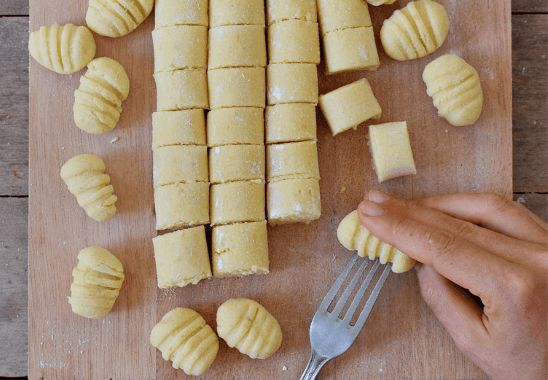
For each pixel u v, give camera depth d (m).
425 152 0.45
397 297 0.45
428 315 0.45
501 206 0.43
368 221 0.42
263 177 0.44
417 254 0.41
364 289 0.44
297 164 0.43
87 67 0.45
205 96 0.44
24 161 0.47
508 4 0.46
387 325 0.45
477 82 0.44
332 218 0.45
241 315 0.43
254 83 0.43
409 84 0.45
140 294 0.44
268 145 0.44
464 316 0.42
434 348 0.44
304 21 0.44
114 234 0.44
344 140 0.45
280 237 0.45
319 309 0.44
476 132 0.45
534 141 0.47
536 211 0.47
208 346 0.43
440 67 0.44
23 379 0.47
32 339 0.44
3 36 0.47
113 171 0.45
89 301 0.43
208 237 0.45
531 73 0.48
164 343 0.43
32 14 0.45
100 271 0.43
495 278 0.39
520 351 0.40
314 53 0.44
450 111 0.44
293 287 0.45
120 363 0.44
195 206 0.43
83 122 0.44
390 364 0.44
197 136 0.43
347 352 0.44
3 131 0.47
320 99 0.44
